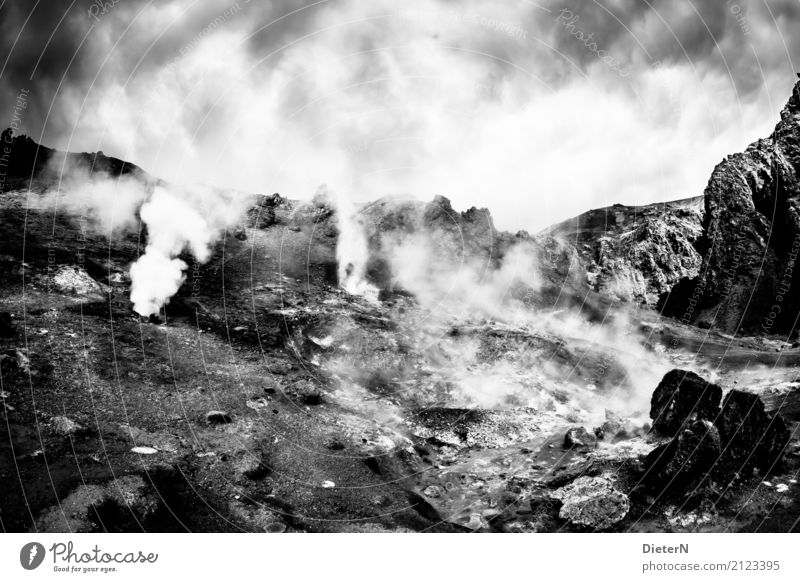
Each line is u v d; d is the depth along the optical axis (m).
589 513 10.18
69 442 9.85
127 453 9.99
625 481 11.01
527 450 13.79
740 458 10.88
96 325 14.52
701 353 21.80
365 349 17.59
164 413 11.70
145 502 8.89
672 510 10.18
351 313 19.70
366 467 11.78
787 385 15.98
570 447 13.60
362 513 10.20
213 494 9.73
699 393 12.00
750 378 18.08
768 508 9.97
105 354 13.29
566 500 10.69
